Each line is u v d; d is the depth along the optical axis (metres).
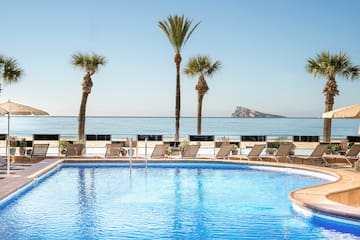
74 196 11.69
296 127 68.94
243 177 15.29
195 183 14.03
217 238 7.94
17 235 8.03
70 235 8.05
